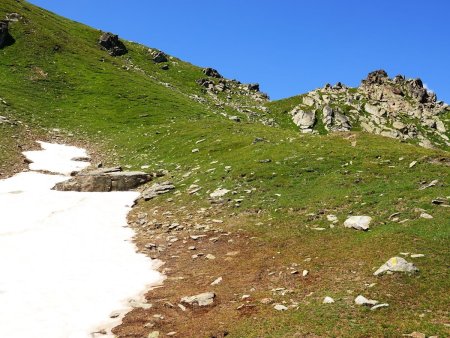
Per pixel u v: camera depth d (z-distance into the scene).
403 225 23.59
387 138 47.62
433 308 15.34
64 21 163.38
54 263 22.95
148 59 174.88
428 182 30.11
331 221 26.50
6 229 28.59
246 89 181.25
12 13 120.56
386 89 153.88
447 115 143.00
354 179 33.31
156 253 25.36
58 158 55.72
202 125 67.19
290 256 22.31
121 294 19.41
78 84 100.12
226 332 15.20
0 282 19.91
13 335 15.38
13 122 66.44
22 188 41.47
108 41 160.62
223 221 29.53
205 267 22.48
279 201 31.38
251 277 20.34
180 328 16.00
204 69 187.62
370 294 16.64
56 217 32.28
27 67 98.62
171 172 45.75
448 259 18.88
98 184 42.00
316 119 133.88
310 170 37.06
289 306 16.72
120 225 31.38
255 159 41.84
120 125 79.12
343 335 14.03
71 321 16.67
